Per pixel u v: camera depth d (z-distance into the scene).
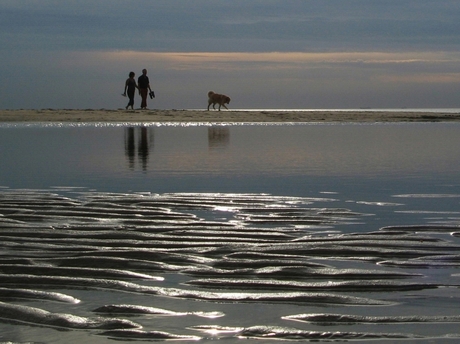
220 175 9.08
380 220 5.92
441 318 3.39
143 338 3.16
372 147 13.85
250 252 4.64
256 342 3.11
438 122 27.08
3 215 6.02
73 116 25.22
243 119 26.47
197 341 3.13
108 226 5.56
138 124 23.19
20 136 16.67
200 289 3.89
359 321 3.36
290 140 15.90
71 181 8.48
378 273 4.14
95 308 3.57
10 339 3.14
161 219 5.89
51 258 4.51
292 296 3.73
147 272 4.25
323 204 6.77
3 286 3.96
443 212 6.33
